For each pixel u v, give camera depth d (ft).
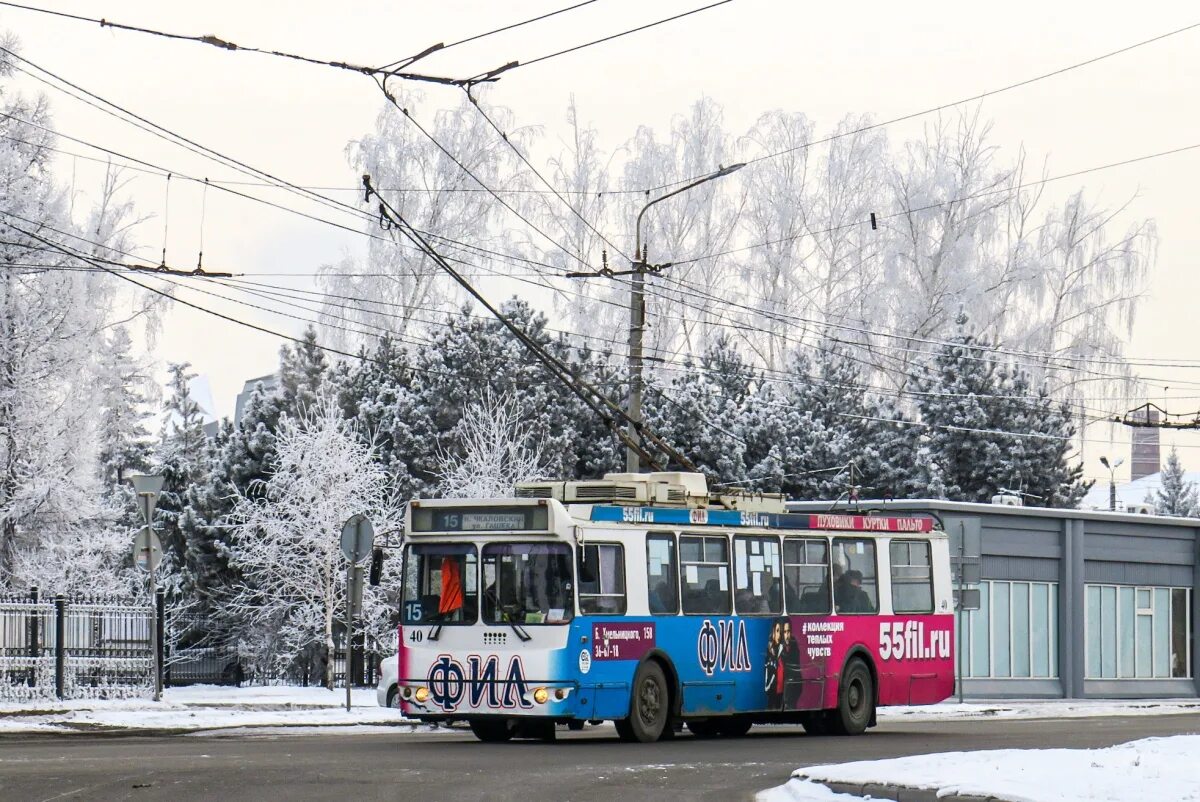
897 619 100.07
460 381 188.55
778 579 92.27
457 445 184.34
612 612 81.35
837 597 96.17
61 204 155.22
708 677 86.53
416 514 81.92
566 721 81.25
